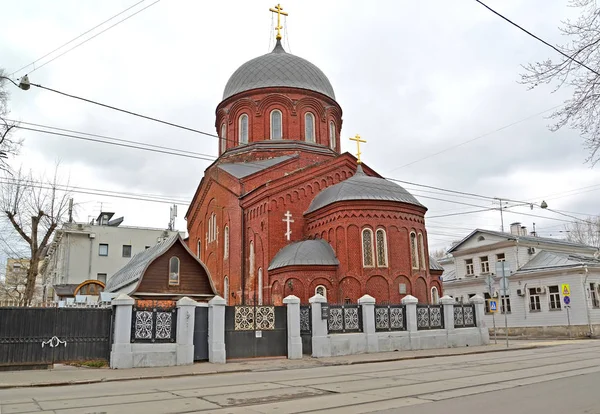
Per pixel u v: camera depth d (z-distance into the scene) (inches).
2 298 2356.1
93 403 413.4
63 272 2388.0
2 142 991.0
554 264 1539.1
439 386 469.7
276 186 1256.2
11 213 1493.6
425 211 1191.6
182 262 1002.7
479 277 1770.4
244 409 374.9
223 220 1443.2
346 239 1095.6
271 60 1571.1
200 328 776.3
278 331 845.2
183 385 530.6
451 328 1000.2
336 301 1088.2
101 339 731.4
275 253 1220.5
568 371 568.1
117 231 2512.3
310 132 1534.2
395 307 949.8
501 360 724.7
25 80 586.9
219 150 1628.9
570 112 402.6
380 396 418.9
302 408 373.1
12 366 674.2
